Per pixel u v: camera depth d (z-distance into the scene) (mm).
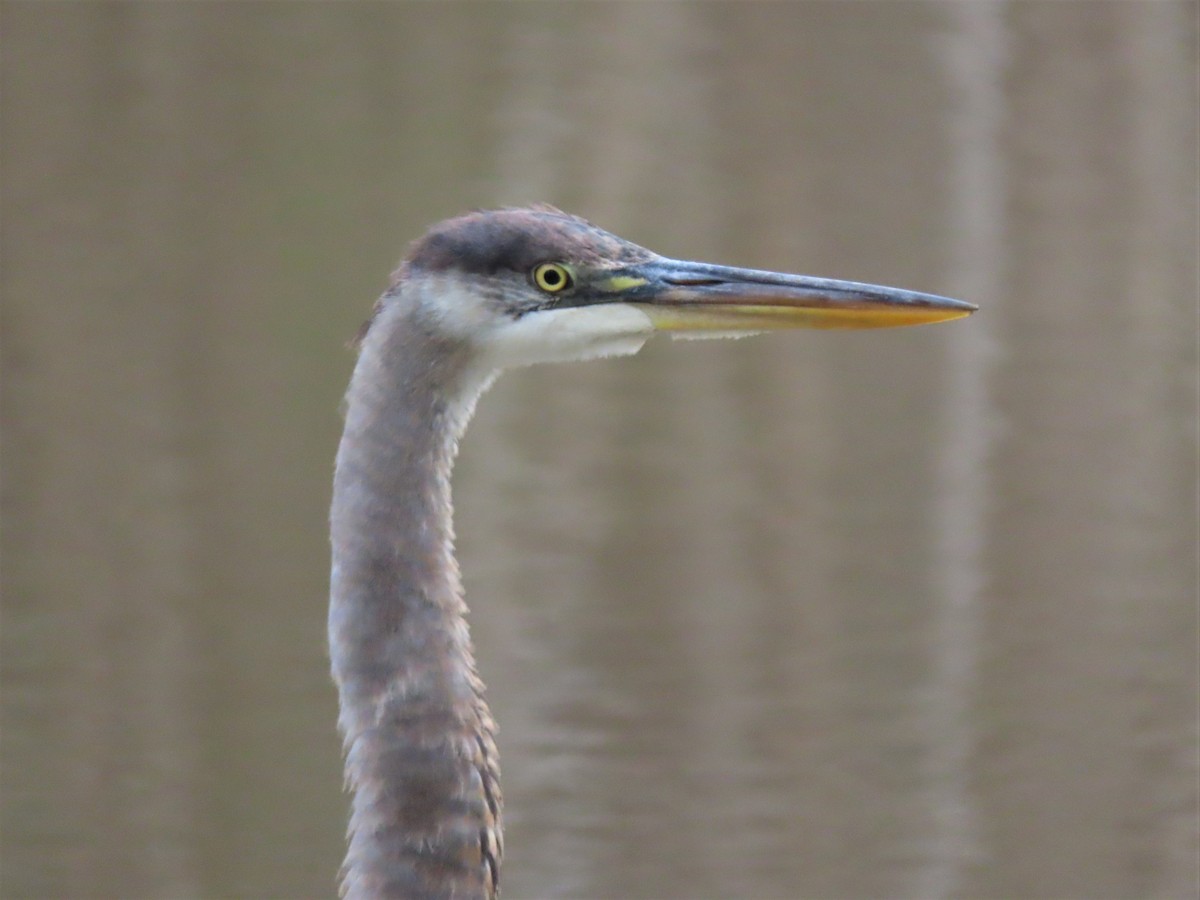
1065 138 17516
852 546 13008
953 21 17141
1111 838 10141
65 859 10062
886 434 14125
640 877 9898
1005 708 11211
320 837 10312
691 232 16109
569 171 16062
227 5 16219
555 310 5461
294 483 13688
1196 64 18000
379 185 15953
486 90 16125
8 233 15633
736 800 10422
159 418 14281
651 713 11086
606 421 13703
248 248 15586
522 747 10812
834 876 9922
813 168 16562
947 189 17000
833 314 5648
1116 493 13859
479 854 5012
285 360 14789
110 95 16344
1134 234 17188
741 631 11961
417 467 5125
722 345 14078
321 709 11305
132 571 12562
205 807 10500
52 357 14766
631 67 16312
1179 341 16078
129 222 15789
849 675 11516
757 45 16562
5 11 16297
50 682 11391
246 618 12156
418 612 5012
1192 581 12664
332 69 16266
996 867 10008
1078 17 17578
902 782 10523
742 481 13430
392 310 5227
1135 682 11438
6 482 13492
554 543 12680
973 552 13102
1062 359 15695
